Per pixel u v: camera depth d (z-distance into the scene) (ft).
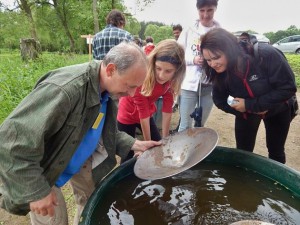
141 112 7.33
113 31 12.28
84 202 6.17
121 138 6.19
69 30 57.88
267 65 5.99
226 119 15.47
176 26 18.03
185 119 9.98
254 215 5.14
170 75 6.87
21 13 45.09
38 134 3.73
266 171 6.09
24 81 13.66
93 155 5.65
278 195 5.65
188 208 5.37
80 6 51.47
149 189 5.91
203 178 6.31
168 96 7.80
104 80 4.34
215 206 5.41
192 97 9.67
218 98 7.14
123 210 5.24
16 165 3.81
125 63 4.01
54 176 4.61
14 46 45.68
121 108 8.18
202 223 4.99
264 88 6.17
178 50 6.69
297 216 5.07
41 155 3.96
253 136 7.48
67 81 4.03
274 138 7.45
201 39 5.99
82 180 5.84
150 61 6.79
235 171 6.52
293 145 12.02
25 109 3.78
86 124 4.54
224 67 5.95
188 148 5.90
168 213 5.23
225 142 12.41
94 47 12.97
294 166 10.32
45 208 4.06
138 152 6.27
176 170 5.05
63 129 4.23
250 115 7.01
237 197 5.65
